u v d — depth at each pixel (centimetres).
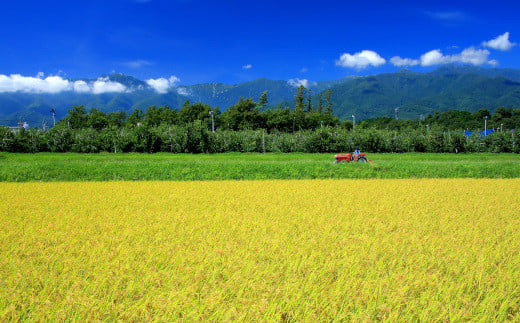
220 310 490
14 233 884
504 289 569
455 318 483
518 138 4475
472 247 759
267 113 9356
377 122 13338
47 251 741
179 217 1063
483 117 11469
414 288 568
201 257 677
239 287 562
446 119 11731
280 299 525
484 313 502
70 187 1756
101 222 1008
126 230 902
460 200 1405
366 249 741
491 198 1456
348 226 964
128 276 598
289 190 1670
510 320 496
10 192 1581
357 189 1714
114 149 3847
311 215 1104
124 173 2166
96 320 473
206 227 947
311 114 10731
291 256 699
